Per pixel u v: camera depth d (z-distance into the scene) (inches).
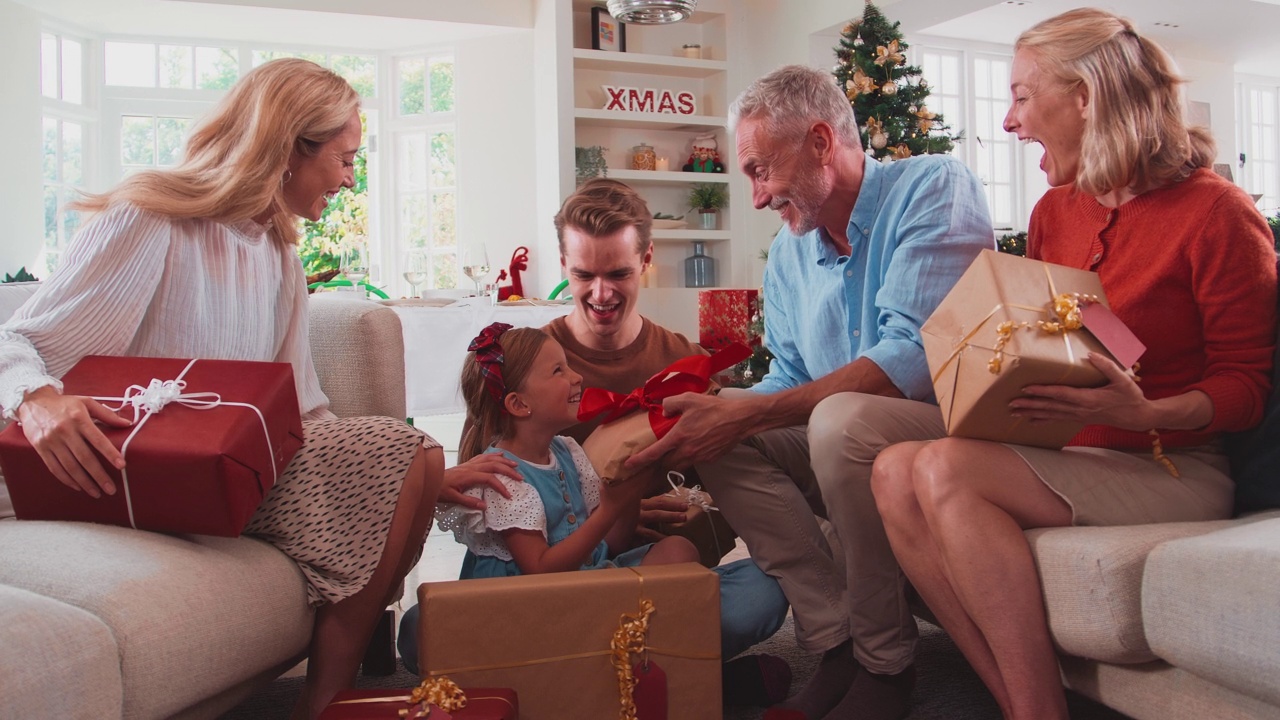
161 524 49.8
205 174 59.8
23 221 247.9
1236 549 43.1
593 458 65.7
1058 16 63.8
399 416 78.5
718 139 278.5
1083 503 54.9
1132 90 59.1
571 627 54.5
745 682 69.4
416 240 292.4
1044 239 67.6
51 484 49.4
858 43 195.9
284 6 255.3
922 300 71.4
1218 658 43.4
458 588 53.4
